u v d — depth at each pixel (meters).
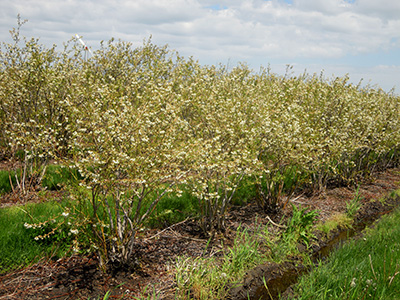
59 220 5.65
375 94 12.41
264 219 7.38
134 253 5.51
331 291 4.75
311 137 8.02
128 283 4.73
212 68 10.80
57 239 5.36
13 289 4.38
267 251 6.05
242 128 6.41
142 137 4.77
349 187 10.37
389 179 11.84
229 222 7.12
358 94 11.20
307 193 9.48
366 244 6.38
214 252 5.77
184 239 6.20
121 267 5.00
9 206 7.01
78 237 5.25
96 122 4.76
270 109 7.69
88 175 4.50
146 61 10.57
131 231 5.34
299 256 6.18
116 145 4.82
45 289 4.45
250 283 5.16
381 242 6.38
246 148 6.47
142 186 4.90
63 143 7.21
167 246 5.90
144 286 4.69
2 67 8.46
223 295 4.71
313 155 7.77
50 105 7.73
